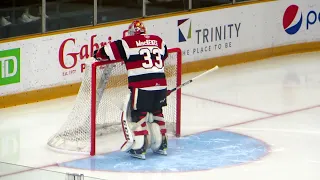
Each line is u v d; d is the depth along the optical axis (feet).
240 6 111.65
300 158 74.28
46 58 93.40
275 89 100.07
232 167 71.51
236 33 111.96
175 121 80.59
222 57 110.93
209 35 108.88
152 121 74.23
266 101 94.53
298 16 118.73
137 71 72.43
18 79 91.40
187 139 79.87
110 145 77.66
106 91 77.92
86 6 96.63
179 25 105.40
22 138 79.97
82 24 96.68
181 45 106.01
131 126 73.36
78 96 75.97
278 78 105.70
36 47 92.32
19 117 87.30
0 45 89.20
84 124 75.87
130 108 73.46
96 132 79.71
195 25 107.14
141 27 73.77
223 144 78.28
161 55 74.23
